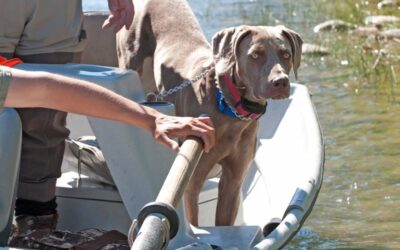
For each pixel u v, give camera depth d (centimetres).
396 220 653
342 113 866
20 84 374
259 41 510
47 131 487
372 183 715
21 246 457
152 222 347
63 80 380
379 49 1082
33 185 490
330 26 1174
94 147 497
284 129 661
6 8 490
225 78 521
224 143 529
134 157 451
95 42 660
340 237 630
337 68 1014
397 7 1266
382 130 819
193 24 615
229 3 1301
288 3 1308
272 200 582
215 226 520
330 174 733
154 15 629
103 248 446
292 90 703
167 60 589
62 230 494
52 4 502
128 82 466
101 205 498
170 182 375
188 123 396
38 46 504
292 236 485
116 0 566
